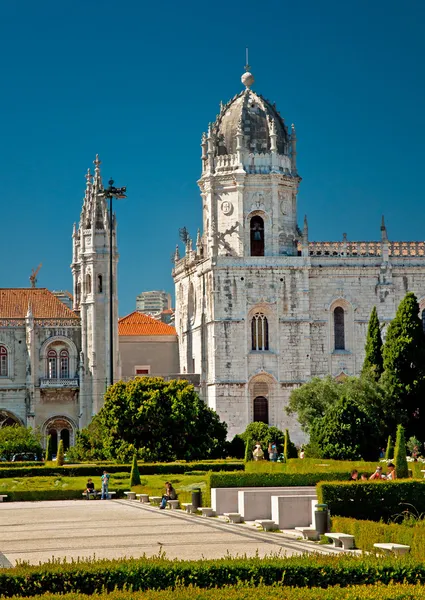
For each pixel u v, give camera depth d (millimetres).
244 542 44250
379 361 104500
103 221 127875
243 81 127125
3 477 80875
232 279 120500
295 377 120562
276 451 90750
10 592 31125
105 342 126250
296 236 124750
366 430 82000
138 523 52719
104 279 126875
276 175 122312
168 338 140875
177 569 32375
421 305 125188
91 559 38656
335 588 30297
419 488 48562
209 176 122875
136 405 95000
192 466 83188
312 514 47969
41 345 126438
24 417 125375
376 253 124938
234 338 120000
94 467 82875
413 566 33156
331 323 123312
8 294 131250
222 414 118938
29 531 49531
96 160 129375
